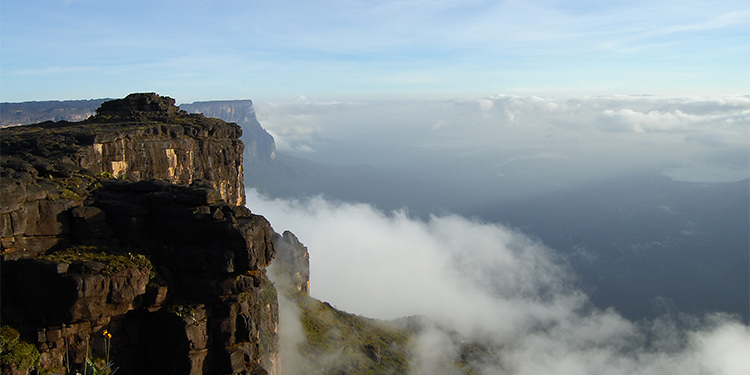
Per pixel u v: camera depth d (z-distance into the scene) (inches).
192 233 992.2
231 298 961.5
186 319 914.1
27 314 876.0
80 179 1163.9
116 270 894.4
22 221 949.8
